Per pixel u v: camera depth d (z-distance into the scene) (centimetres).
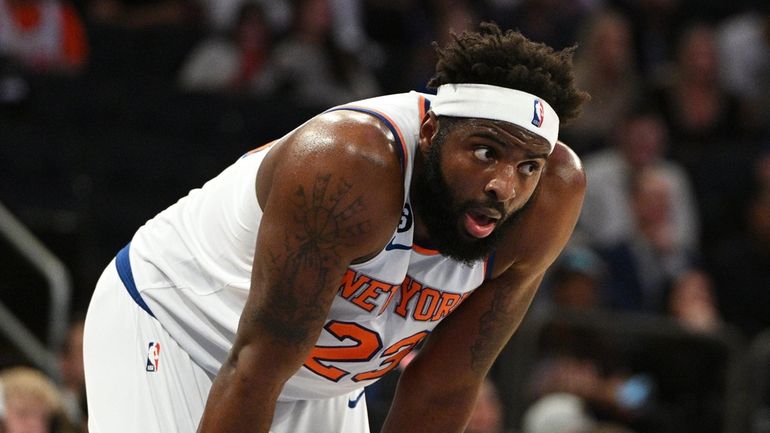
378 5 3294
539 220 963
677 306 2405
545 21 3133
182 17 3145
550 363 2080
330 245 865
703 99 3011
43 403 1459
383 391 1969
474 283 973
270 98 2736
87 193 2492
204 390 1012
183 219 1030
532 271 996
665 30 3338
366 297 926
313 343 902
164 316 1022
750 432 2161
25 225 2114
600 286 2330
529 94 863
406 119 902
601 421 2066
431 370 1034
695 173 2833
